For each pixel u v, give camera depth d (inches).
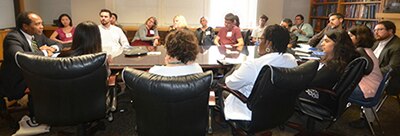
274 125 74.9
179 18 167.6
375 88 94.9
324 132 100.3
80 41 80.2
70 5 239.1
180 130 63.4
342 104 79.4
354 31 100.8
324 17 235.6
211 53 124.4
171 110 60.2
